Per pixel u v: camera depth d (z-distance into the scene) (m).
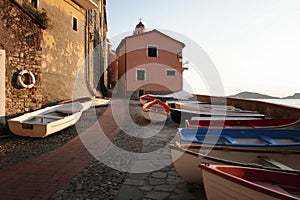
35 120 7.79
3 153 5.31
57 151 5.48
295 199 1.78
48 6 11.63
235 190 2.17
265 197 1.93
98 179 3.77
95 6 15.23
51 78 11.33
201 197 3.13
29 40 8.41
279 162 3.66
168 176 3.90
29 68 8.42
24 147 5.88
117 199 3.07
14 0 7.66
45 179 3.76
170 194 3.22
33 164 4.51
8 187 3.44
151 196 3.16
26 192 3.28
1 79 7.34
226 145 3.66
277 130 4.82
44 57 11.01
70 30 13.73
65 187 3.45
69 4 13.62
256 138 4.80
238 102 12.43
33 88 8.54
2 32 7.40
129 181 3.68
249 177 2.44
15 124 6.75
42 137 6.78
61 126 7.35
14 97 7.84
